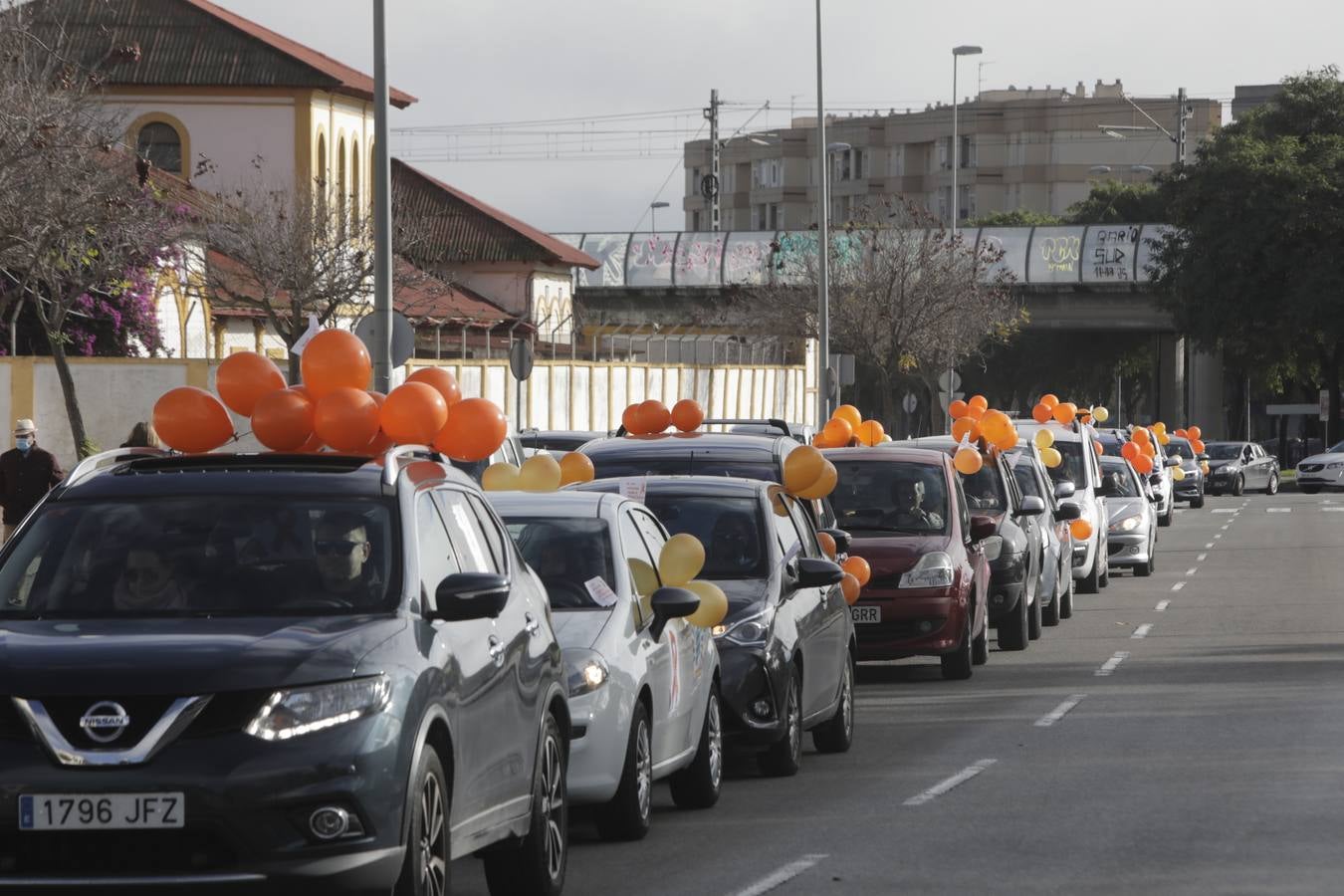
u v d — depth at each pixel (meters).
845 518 33.88
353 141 108.81
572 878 17.22
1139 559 58.81
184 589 14.13
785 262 127.94
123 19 101.81
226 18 107.31
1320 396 149.62
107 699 12.49
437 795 13.43
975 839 18.77
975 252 122.19
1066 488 48.31
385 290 44.97
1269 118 143.50
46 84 50.94
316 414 17.52
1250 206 135.88
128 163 58.00
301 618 13.68
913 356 121.19
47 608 14.09
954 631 32.69
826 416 82.88
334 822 12.49
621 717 18.42
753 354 124.81
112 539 14.57
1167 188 143.62
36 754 12.41
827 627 24.81
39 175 49.19
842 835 19.19
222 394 18.91
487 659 14.62
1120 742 25.48
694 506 24.44
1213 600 50.47
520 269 129.50
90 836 12.35
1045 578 43.06
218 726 12.51
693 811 20.92
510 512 20.78
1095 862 17.45
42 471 37.47
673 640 20.17
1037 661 36.59
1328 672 33.44
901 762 24.33
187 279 74.94
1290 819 19.52
